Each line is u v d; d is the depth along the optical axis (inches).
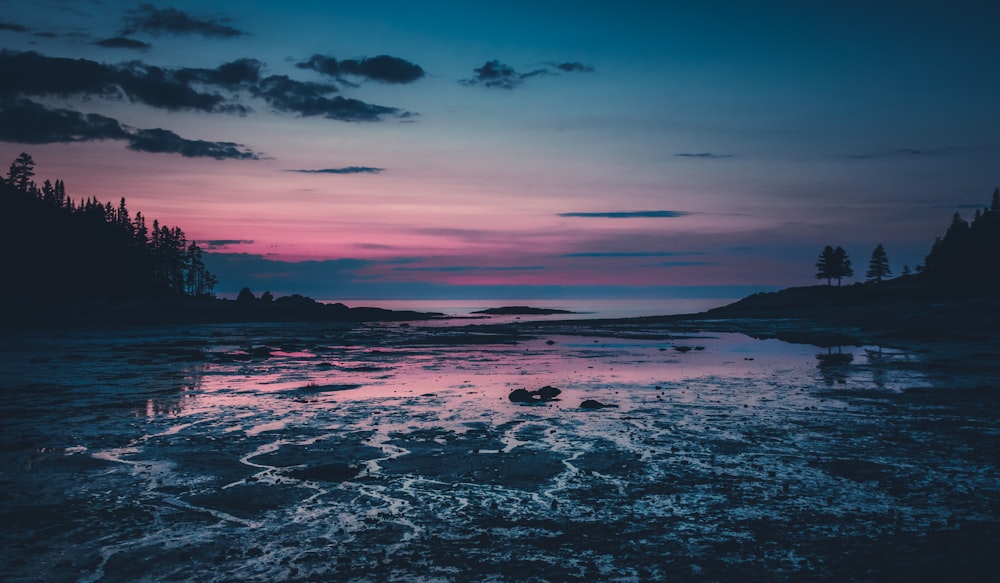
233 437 649.6
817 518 400.5
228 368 1299.2
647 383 1056.2
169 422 729.6
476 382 1080.8
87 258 3801.7
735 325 2908.5
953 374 1116.5
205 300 3914.9
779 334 2321.6
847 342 1911.9
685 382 1064.8
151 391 975.6
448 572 322.7
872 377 1095.6
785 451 578.9
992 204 4077.3
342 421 734.5
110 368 1288.1
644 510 418.3
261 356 1565.0
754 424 703.7
